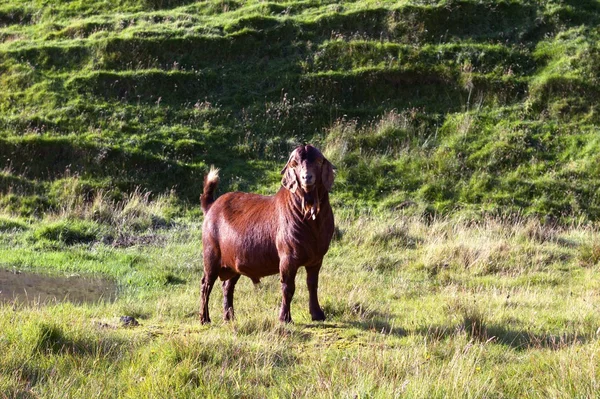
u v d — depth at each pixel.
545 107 22.17
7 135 21.16
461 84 23.02
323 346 7.47
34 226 16.66
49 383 5.87
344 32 25.31
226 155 21.05
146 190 19.44
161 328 8.52
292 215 8.13
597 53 23.48
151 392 5.70
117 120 21.95
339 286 11.03
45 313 8.34
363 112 22.53
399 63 23.70
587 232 16.88
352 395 5.39
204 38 24.81
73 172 19.97
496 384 5.91
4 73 24.22
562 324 8.54
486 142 21.08
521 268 13.02
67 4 29.53
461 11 25.45
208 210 9.26
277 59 24.45
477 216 17.89
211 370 6.25
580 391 5.42
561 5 25.73
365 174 20.11
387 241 15.05
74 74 24.02
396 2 26.34
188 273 13.23
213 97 23.12
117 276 13.16
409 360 6.47
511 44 24.53
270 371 6.42
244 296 10.76
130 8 28.89
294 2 27.56
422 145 21.12
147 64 24.30
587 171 19.83
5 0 30.31
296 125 22.14
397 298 10.84
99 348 6.80
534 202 18.94
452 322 8.22
